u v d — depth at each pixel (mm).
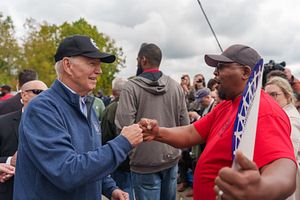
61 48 2299
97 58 2289
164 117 3842
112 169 2066
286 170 1504
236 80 2164
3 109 4352
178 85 4020
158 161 3770
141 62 3850
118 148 2076
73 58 2268
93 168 1989
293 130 3369
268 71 4930
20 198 2178
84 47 2268
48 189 2125
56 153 2014
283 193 1323
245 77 2162
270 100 1998
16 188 2225
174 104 3916
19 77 4824
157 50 3812
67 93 2250
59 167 1983
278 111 1903
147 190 3830
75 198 2186
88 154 2031
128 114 3734
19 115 3387
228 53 2184
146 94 3775
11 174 3023
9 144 3324
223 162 2111
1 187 3197
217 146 2139
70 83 2297
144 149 3748
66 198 2150
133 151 3797
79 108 2268
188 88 8742
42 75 45500
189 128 2691
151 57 3785
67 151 2031
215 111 2580
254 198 1193
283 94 3693
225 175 1178
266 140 1730
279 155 1656
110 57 2328
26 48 46062
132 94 3771
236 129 1790
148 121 2650
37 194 2133
